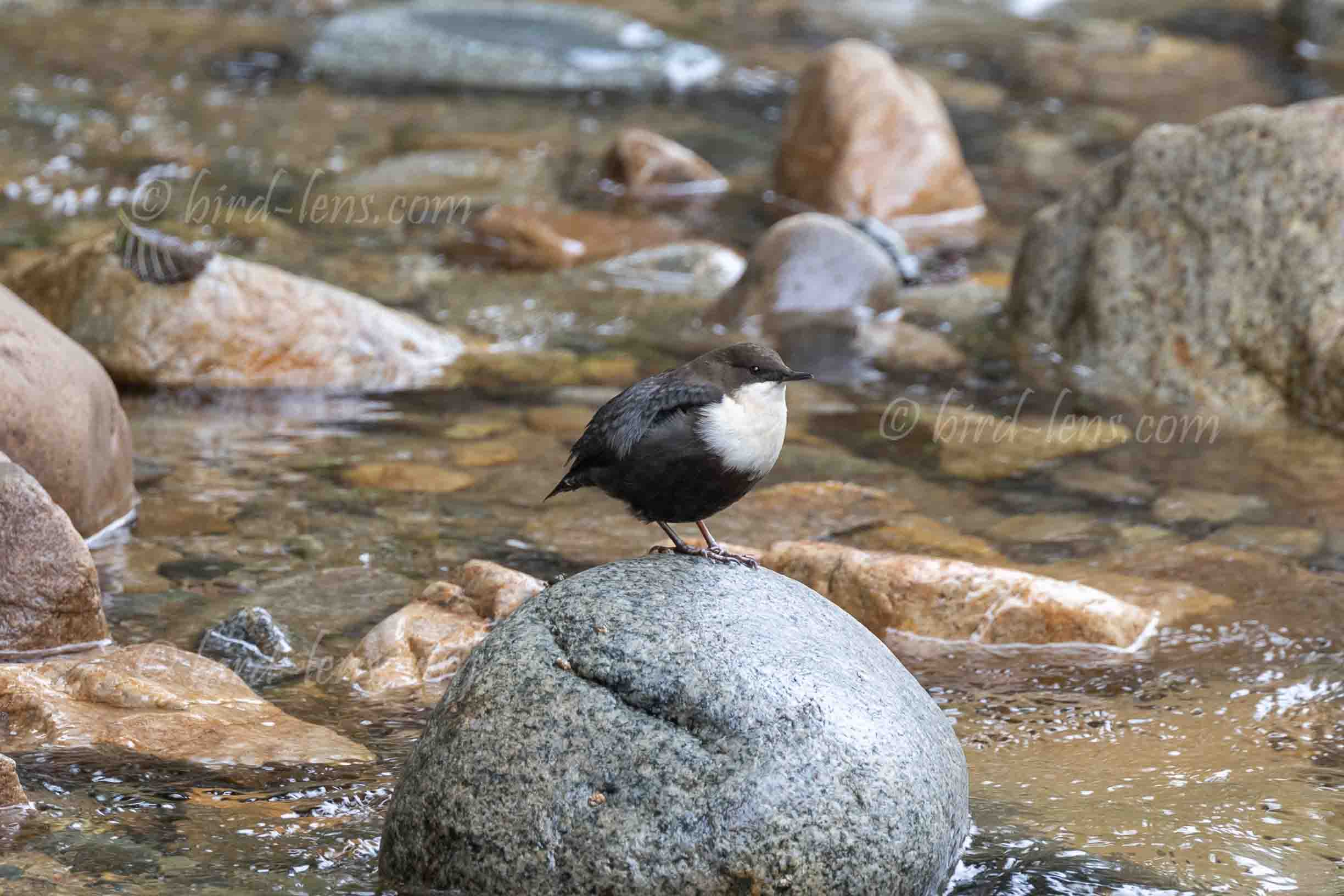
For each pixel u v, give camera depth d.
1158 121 24.55
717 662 6.49
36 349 10.51
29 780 7.38
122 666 8.50
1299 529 11.59
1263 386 14.48
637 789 6.23
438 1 29.77
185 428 13.26
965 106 25.50
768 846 6.15
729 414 7.09
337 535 11.10
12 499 9.03
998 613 9.83
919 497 12.20
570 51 27.20
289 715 8.40
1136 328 15.24
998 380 15.14
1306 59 28.12
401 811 6.64
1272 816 7.52
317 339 14.59
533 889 6.24
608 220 19.94
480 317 16.38
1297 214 14.69
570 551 10.92
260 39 27.88
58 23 27.70
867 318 16.88
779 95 26.50
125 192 19.28
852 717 6.47
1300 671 9.35
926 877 6.57
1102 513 11.91
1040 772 8.01
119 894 6.45
